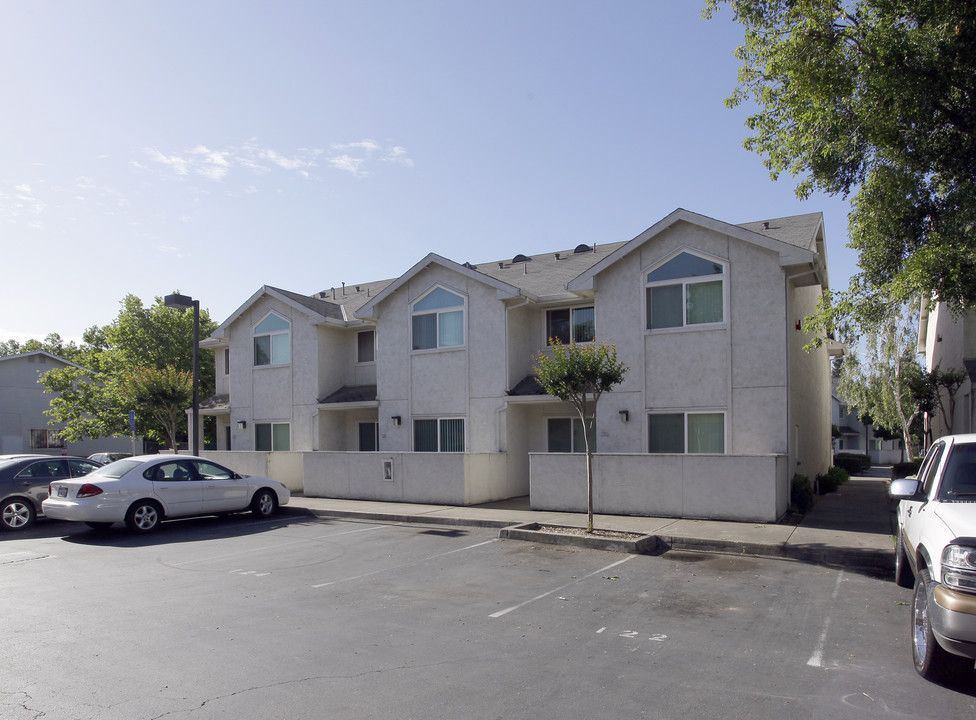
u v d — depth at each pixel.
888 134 10.37
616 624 7.18
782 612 7.61
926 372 25.33
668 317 15.85
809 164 11.70
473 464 16.81
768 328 14.69
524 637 6.75
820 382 22.16
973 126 9.78
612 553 11.02
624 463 14.41
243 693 5.35
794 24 11.45
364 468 18.12
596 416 16.55
